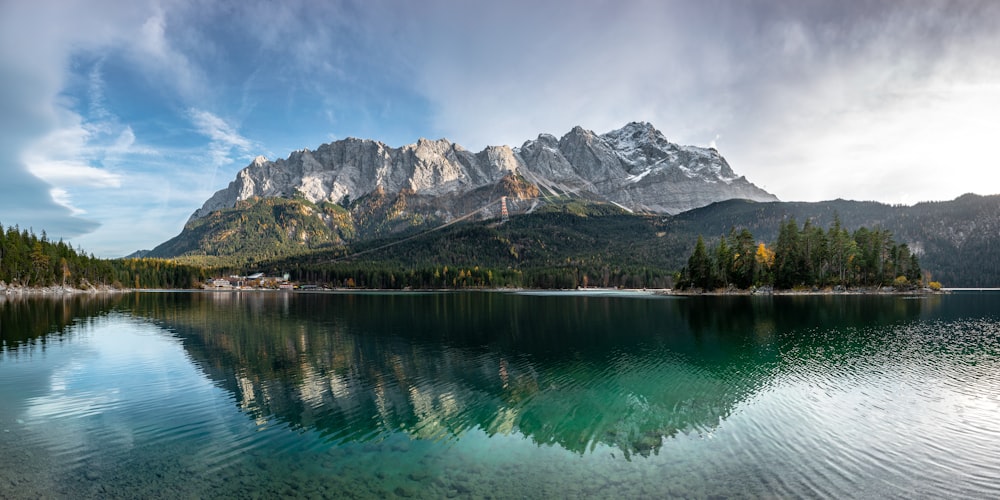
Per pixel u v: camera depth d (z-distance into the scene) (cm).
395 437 2364
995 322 7050
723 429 2448
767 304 11000
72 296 16850
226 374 3828
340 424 2566
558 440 2308
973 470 1938
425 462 2050
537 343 5453
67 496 1755
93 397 3125
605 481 1847
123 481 1881
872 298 12850
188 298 16650
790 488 1784
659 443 2256
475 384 3472
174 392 3259
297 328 7031
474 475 1909
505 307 11469
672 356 4534
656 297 15475
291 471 1964
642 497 1711
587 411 2792
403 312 10088
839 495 1731
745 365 4062
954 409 2762
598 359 4406
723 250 16012
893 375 3625
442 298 16775
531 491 1762
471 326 7262
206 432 2448
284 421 2620
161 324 7600
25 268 17300
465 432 2434
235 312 10062
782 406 2847
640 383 3462
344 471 1961
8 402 3019
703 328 6700
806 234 15412
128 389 3338
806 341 5372
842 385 3338
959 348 4812
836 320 7450
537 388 3338
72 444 2281
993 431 2384
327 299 16262
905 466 1977
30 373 3872
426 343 5500
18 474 1947
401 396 3144
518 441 2295
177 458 2108
